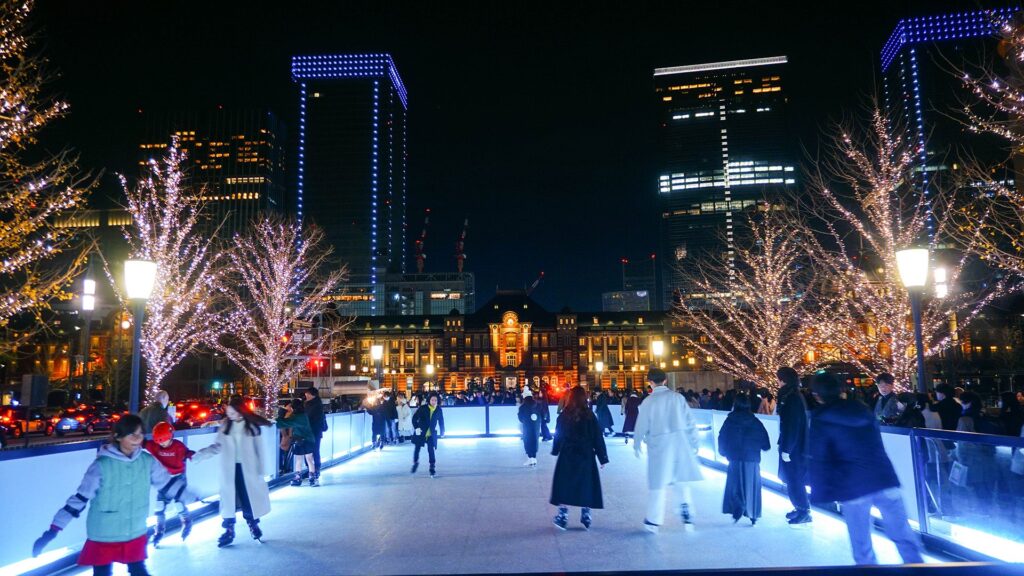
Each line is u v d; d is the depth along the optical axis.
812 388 6.61
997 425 10.82
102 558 5.62
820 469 6.30
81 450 8.46
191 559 8.45
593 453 9.98
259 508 9.38
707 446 18.34
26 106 17.75
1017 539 6.75
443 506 12.16
